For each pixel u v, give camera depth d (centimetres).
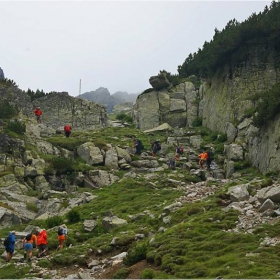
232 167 3922
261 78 4916
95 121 6531
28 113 5472
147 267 1753
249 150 4034
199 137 5203
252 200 2305
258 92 4834
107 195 3431
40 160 4075
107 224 2597
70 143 4775
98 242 2278
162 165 4388
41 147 4478
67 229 2612
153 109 6359
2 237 2658
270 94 3797
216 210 2319
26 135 4534
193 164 4331
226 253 1688
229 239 1800
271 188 2269
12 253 2175
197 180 3831
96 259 2072
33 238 2377
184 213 2408
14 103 5297
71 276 1792
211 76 5941
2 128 4422
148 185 3591
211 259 1642
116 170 4272
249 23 5116
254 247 1675
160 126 5984
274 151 3472
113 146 4809
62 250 2202
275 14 5094
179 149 4597
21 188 3706
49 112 6394
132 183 3656
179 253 1770
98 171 4088
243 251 1656
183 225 2105
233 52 5312
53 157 4244
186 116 6162
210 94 5806
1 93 5247
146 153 4791
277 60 4941
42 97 6462
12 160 4028
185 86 6594
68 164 4091
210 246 1767
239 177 3662
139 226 2462
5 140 4153
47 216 3097
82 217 2934
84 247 2209
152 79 6669
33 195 3672
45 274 1916
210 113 5612
